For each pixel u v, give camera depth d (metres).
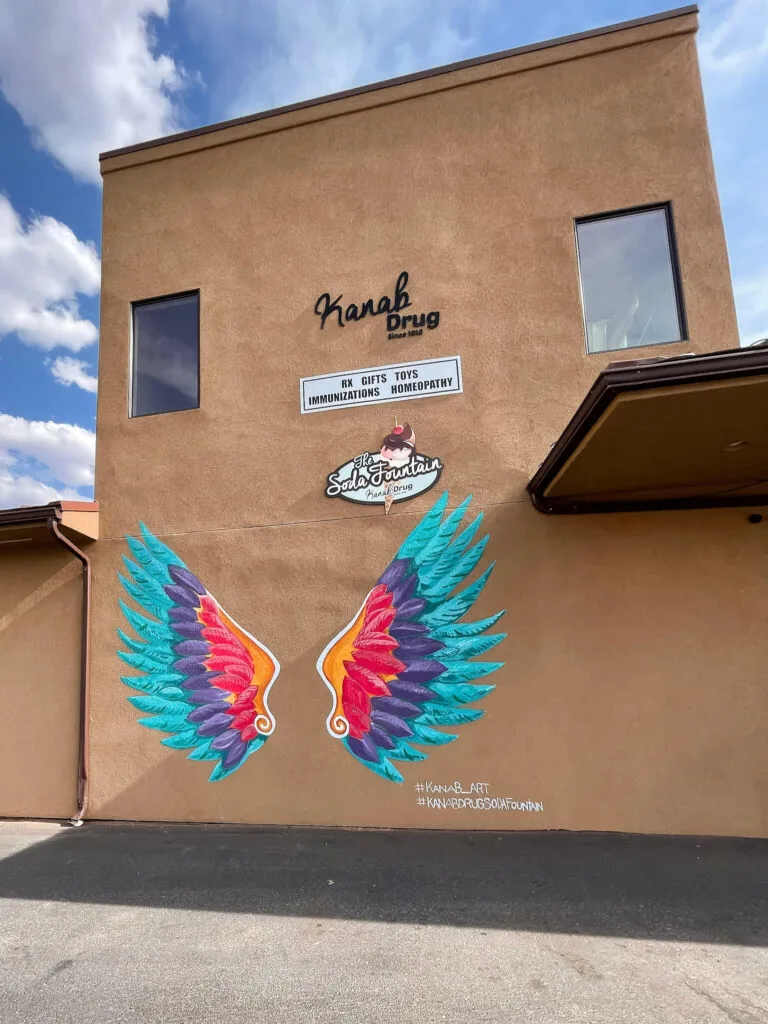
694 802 5.50
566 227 6.45
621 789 5.61
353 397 6.68
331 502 6.57
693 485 5.54
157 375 7.43
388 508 6.41
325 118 7.17
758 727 5.51
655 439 4.50
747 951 3.54
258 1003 3.17
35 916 4.28
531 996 3.16
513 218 6.56
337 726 6.21
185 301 7.46
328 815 6.10
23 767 6.91
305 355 6.89
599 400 4.02
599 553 5.93
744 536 5.76
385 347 6.69
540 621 5.94
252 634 6.54
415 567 6.27
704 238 6.16
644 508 5.88
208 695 6.55
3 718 7.05
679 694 5.64
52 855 5.51
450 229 6.70
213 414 7.02
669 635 5.73
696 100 6.35
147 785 6.56
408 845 5.41
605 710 5.72
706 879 4.51
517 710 5.87
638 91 6.47
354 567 6.41
